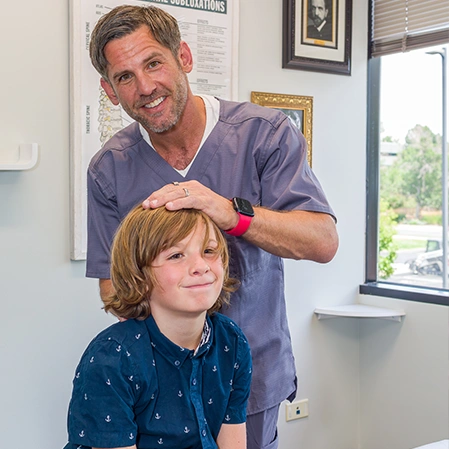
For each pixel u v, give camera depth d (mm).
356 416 2689
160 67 1212
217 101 1424
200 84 2123
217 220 1105
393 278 2809
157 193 1058
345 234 2619
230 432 1133
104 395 947
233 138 1382
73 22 1849
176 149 1370
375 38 2602
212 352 1078
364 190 2674
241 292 1367
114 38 1198
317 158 2504
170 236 983
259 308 1409
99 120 1925
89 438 943
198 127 1356
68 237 1915
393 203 2842
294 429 2488
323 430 2584
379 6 2578
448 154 2953
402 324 2494
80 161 1896
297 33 2383
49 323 1890
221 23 2152
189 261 988
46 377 1892
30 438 1869
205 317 1074
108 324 2014
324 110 2512
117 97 1309
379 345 2594
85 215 1917
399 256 2854
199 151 1374
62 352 1918
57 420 1918
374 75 2668
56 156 1877
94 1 1881
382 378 2584
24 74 1802
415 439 2455
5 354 1814
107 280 1485
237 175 1378
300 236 1237
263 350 1409
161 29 1212
